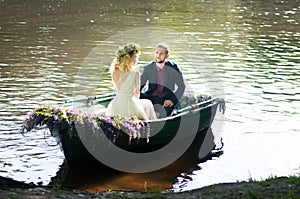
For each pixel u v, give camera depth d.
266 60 17.62
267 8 30.48
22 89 13.62
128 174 9.23
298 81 15.09
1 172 8.91
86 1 31.47
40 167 9.20
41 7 28.52
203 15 27.31
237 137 10.88
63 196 6.54
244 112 12.34
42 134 10.55
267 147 10.34
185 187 8.70
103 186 8.71
